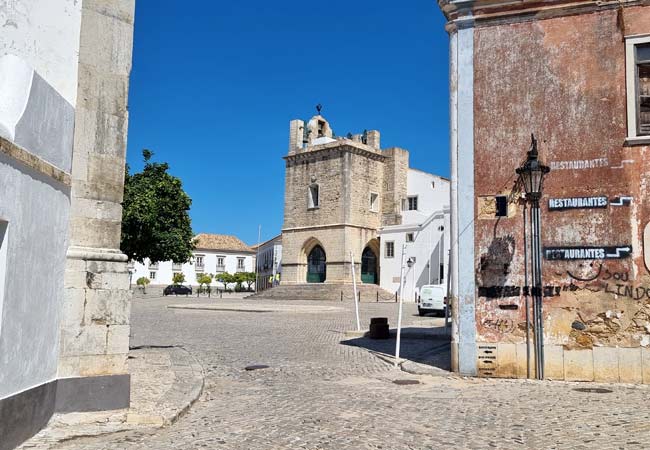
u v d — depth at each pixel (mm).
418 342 17234
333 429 7113
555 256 10680
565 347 10508
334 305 38969
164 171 12945
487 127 11312
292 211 56969
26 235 6285
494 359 10922
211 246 94312
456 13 11648
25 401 6332
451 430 7004
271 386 10414
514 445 6324
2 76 6297
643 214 10219
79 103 8055
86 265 7828
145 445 6426
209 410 8406
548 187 10820
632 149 10383
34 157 6379
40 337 6793
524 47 11203
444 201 54375
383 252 50719
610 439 6508
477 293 11125
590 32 10812
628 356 10133
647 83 10617
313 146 55375
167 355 13672
